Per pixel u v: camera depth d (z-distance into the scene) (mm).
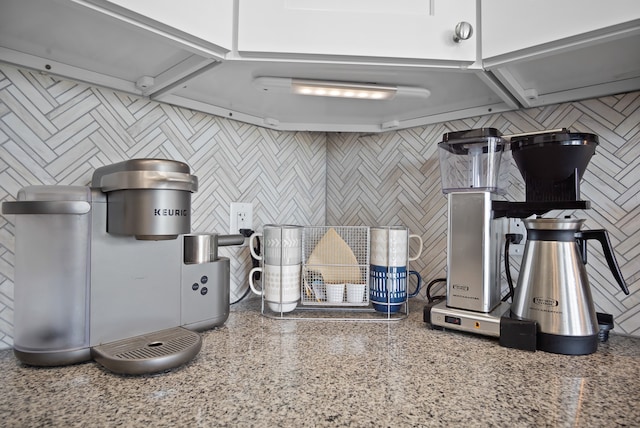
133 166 600
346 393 531
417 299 1121
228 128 1074
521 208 743
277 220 1212
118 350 614
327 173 1367
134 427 445
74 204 598
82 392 530
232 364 634
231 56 682
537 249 718
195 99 962
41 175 748
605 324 751
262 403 502
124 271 668
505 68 729
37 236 602
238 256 1085
